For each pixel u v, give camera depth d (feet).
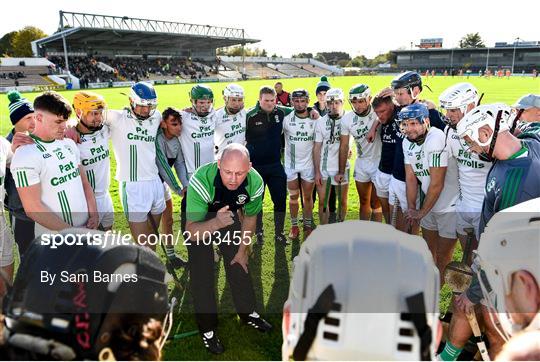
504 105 6.59
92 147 10.56
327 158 14.52
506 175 6.56
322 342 2.54
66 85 116.47
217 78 181.16
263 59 246.06
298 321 2.74
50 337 3.17
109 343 3.21
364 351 2.49
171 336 8.30
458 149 9.52
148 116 11.01
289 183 15.01
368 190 14.94
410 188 10.75
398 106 12.39
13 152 7.79
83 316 3.14
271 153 14.03
